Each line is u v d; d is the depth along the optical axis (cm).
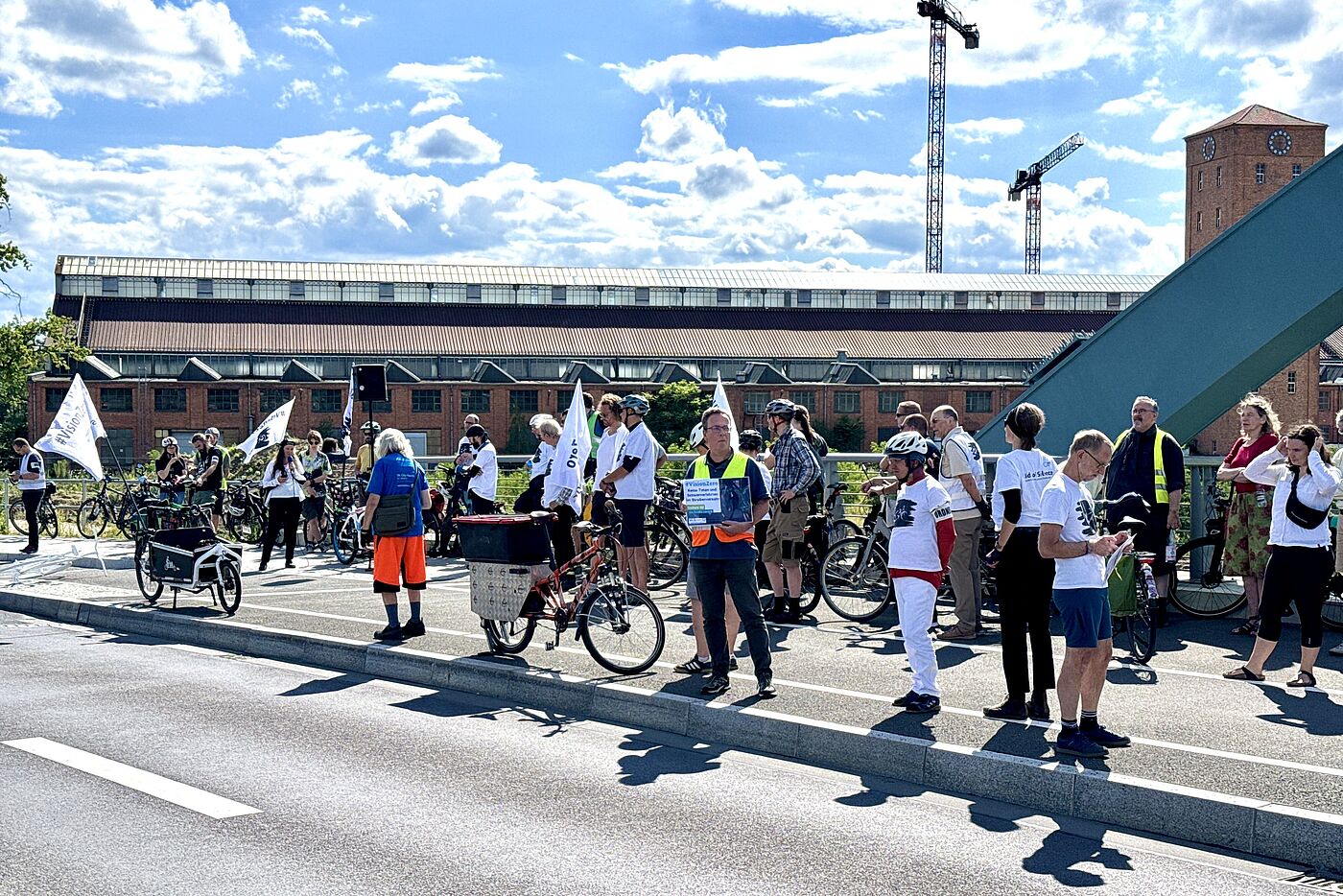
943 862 556
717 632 855
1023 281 12581
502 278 11575
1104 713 789
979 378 11281
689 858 555
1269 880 543
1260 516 1055
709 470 853
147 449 9594
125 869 527
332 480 2028
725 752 771
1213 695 843
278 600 1365
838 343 11412
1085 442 699
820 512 1281
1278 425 1065
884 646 1045
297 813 612
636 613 945
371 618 1217
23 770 690
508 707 901
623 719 856
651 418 9706
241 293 10950
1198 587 1154
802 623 1167
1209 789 614
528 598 977
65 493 2642
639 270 11962
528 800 645
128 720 827
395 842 569
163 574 1283
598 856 555
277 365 10238
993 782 670
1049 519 692
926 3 15312
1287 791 609
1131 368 1477
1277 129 11906
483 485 1638
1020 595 774
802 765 740
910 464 800
